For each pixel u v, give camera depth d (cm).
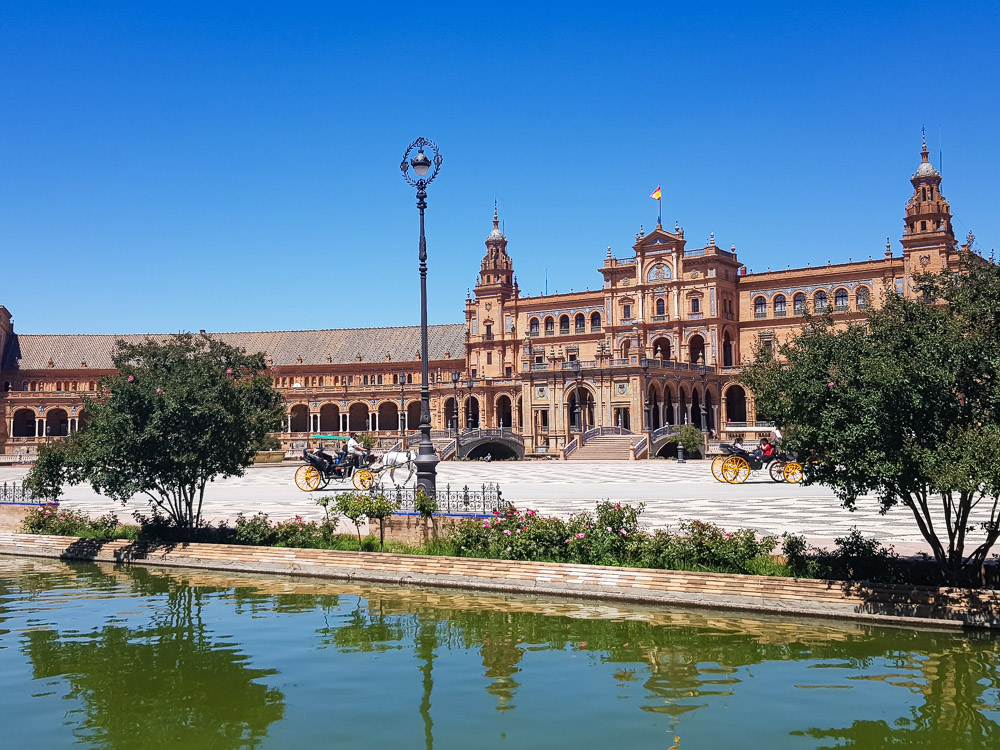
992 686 1524
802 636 1867
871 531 2761
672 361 10044
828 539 2558
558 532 2500
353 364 14125
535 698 1497
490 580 2422
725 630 1930
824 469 1997
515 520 2612
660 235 11556
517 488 4691
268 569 2708
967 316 1919
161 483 3080
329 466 4756
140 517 3228
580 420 9944
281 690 1551
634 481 5212
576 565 2344
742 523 2972
